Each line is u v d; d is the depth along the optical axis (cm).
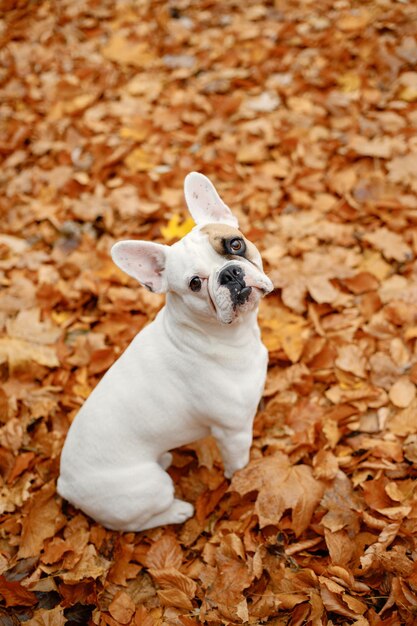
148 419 111
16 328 148
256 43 213
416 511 111
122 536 118
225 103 191
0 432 131
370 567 106
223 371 108
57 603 113
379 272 147
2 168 190
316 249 154
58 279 160
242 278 98
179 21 235
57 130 199
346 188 163
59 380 141
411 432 122
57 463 128
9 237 171
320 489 116
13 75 230
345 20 208
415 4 209
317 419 127
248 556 111
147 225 167
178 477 126
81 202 173
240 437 114
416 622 100
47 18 257
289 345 137
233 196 168
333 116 182
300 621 105
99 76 219
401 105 179
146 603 112
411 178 161
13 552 119
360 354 133
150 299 150
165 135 189
